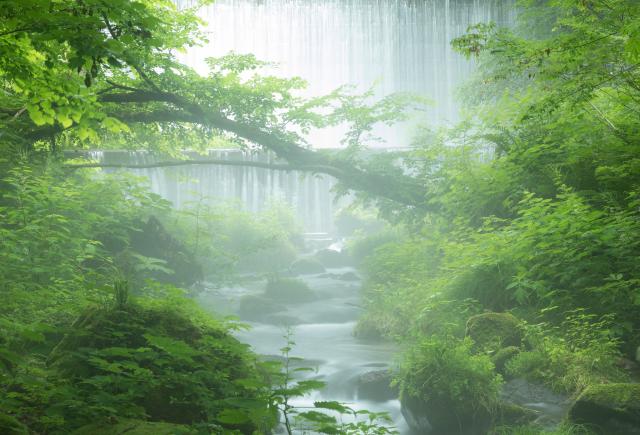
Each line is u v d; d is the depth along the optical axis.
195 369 6.73
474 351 8.94
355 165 18.41
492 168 13.47
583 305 9.27
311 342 13.34
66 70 9.48
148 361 6.65
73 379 6.25
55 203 11.82
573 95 9.99
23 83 8.34
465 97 26.62
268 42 40.09
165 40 14.55
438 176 16.44
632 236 9.29
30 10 6.26
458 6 40.09
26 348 7.18
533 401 7.65
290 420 8.22
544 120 12.78
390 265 16.91
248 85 18.03
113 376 5.88
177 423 6.15
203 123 17.25
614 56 9.34
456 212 14.52
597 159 11.16
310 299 18.19
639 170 10.05
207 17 39.16
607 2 9.30
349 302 17.73
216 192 28.58
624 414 6.54
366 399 9.62
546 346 8.37
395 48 40.34
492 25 9.90
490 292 10.70
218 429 5.57
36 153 14.80
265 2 40.00
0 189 10.92
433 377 7.93
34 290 9.19
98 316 7.05
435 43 40.28
